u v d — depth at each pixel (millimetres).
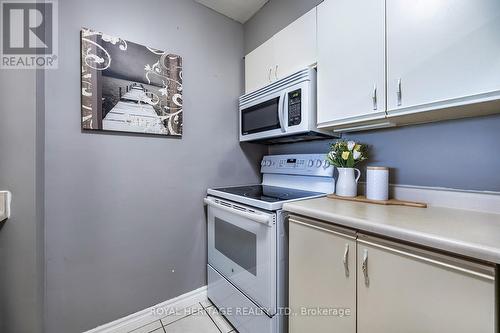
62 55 1211
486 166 955
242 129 1892
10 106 918
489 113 938
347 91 1149
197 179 1741
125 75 1396
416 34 901
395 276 743
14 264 919
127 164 1436
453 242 607
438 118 1044
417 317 692
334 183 1491
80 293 1290
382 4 1003
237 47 1982
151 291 1543
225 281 1519
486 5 742
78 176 1271
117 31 1379
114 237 1397
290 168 1776
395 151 1260
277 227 1164
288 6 1632
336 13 1194
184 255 1684
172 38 1605
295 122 1385
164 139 1581
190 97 1697
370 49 1050
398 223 775
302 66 1407
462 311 609
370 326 810
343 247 895
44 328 1175
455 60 808
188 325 1494
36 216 977
